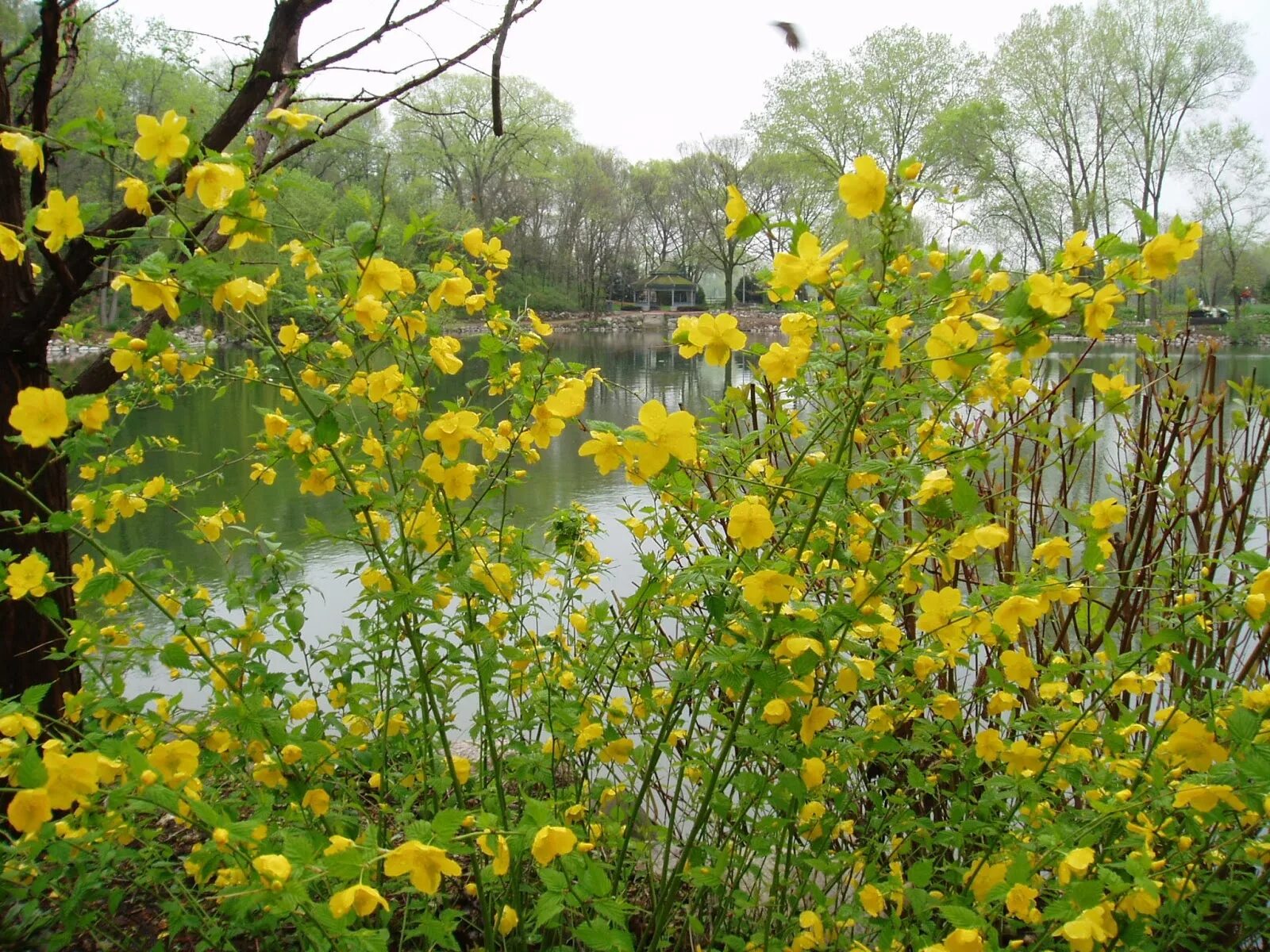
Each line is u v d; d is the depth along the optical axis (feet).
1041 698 6.75
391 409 5.82
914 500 5.01
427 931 4.19
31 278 7.56
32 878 5.28
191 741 4.74
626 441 4.25
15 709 4.32
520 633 6.93
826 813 5.83
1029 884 4.74
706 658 4.70
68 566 7.68
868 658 5.70
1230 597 5.03
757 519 4.40
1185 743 4.74
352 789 6.43
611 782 7.02
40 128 7.47
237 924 4.92
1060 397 7.62
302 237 5.10
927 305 4.81
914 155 5.17
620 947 3.62
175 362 5.75
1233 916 5.46
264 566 5.51
